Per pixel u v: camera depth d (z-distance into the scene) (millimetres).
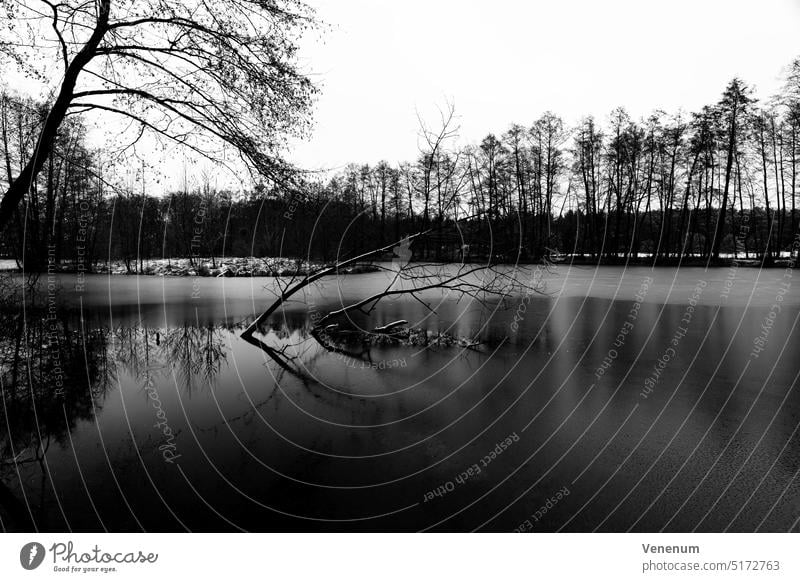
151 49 7031
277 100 7492
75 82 6766
